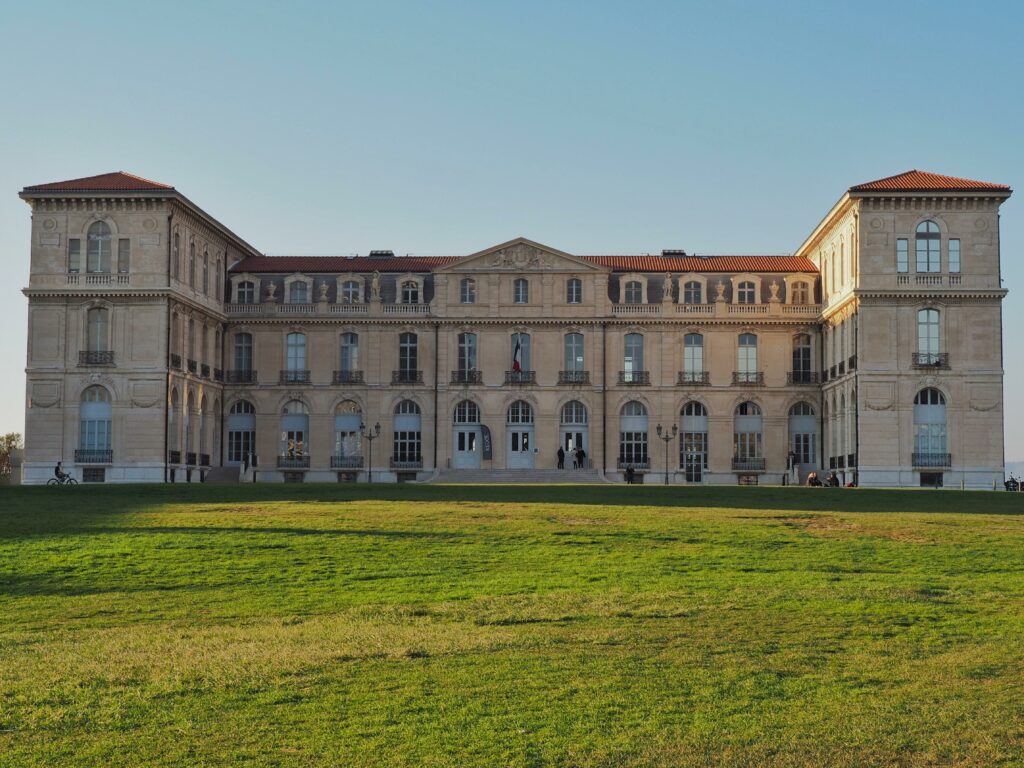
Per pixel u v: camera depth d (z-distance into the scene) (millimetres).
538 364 95688
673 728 17266
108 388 83062
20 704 18406
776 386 95562
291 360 96250
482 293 95625
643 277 96562
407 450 95625
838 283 90125
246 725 17391
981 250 83375
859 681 19688
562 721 17562
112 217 83625
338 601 27438
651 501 51562
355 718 17688
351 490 57844
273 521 40406
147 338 83062
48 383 83375
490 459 94688
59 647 22266
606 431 95312
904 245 83562
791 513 44906
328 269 97625
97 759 16047
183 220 86375
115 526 38969
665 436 94938
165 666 20531
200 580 30000
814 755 16172
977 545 36250
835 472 89188
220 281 95562
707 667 20516
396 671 20188
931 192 82500
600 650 21734
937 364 83125
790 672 20281
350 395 95562
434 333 95875
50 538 36031
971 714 17859
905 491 60719
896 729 17188
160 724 17453
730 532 38344
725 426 95375
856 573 31188
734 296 96250
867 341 83375
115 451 82688
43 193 82875
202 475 89562
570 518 42062
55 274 83625
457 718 17688
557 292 95625
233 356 96500
